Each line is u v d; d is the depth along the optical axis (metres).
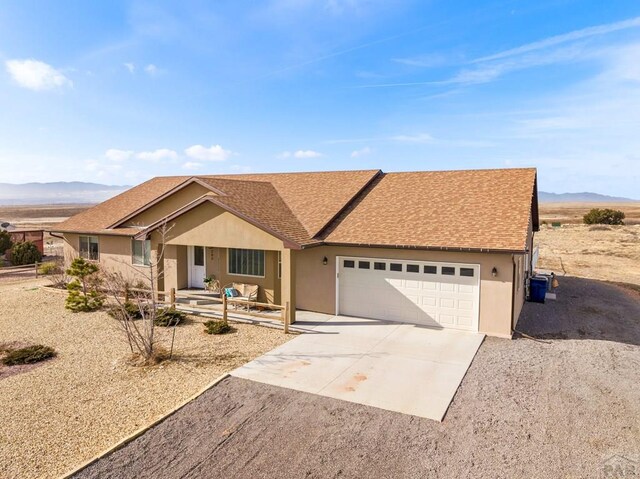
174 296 15.77
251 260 16.95
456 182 18.19
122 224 20.23
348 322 14.73
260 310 16.45
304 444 7.14
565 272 26.27
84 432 7.54
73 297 16.12
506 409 8.41
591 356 11.39
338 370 10.39
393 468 6.51
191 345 12.28
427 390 9.26
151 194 24.47
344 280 15.61
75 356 11.41
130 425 7.79
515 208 14.85
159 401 8.73
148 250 20.03
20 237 33.12
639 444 7.15
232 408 8.40
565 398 8.88
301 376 10.01
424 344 12.40
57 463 6.63
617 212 60.00
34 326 14.34
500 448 7.04
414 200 17.34
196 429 7.61
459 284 13.77
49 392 9.16
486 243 13.11
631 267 28.38
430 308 14.27
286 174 23.19
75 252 22.84
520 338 13.07
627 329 14.08
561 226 59.88
